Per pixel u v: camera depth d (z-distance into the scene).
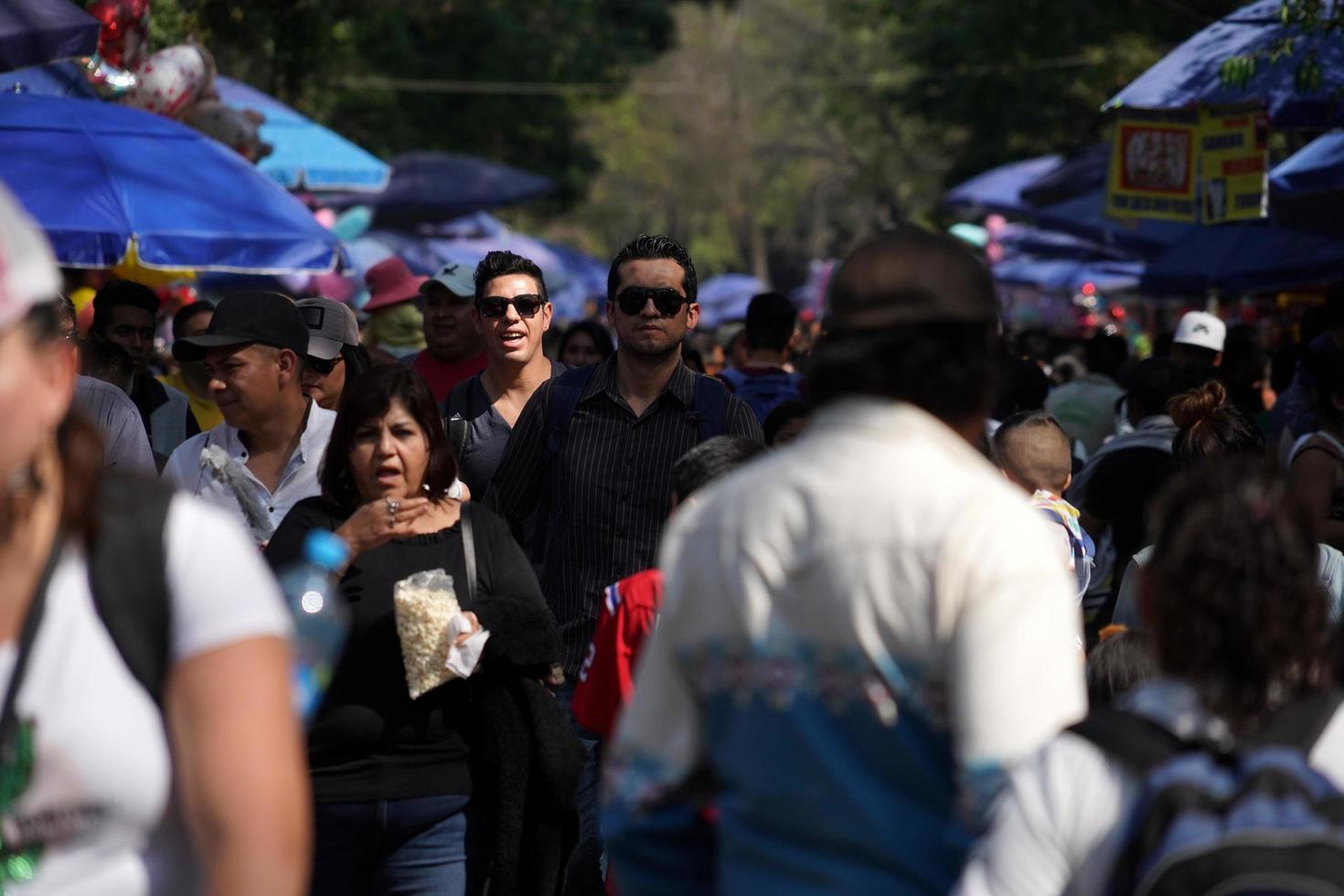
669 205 151.62
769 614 4.50
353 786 8.08
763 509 4.57
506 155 57.75
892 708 4.36
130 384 13.48
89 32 14.16
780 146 127.50
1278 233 25.02
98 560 3.86
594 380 10.73
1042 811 4.15
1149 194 18.36
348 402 8.45
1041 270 50.41
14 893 3.83
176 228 14.70
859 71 116.69
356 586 8.23
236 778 3.84
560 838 8.52
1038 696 4.24
